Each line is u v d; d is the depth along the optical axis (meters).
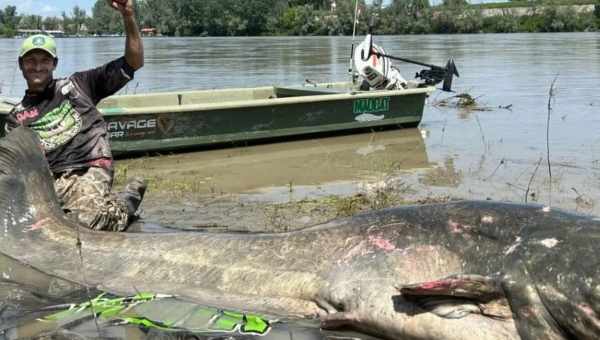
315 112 6.61
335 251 3.22
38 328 3.07
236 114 6.20
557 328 2.75
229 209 4.50
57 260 3.65
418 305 2.94
